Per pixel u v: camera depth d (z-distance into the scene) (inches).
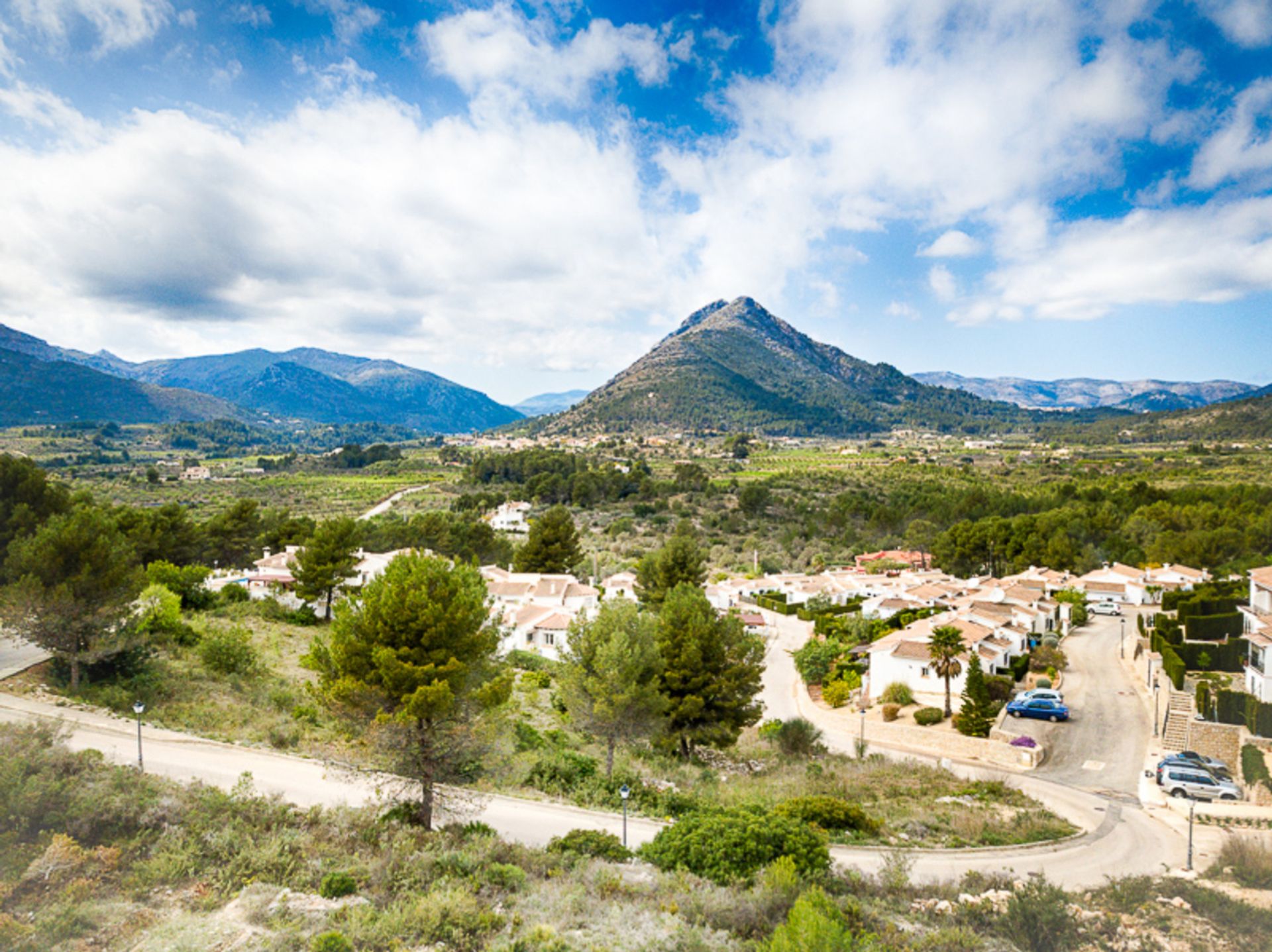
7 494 1892.2
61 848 645.3
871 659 2247.8
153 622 1766.7
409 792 1003.3
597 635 1461.6
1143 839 1156.5
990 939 724.0
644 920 677.3
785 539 5447.8
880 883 877.2
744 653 1673.2
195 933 572.1
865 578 3868.1
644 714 1368.1
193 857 698.8
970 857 1050.7
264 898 635.5
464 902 662.5
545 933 621.9
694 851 848.3
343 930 594.6
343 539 2527.1
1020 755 1606.8
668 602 1771.7
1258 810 1295.5
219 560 3422.7
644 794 1224.8
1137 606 3174.2
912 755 1739.7
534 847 893.2
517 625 2554.1
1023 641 2431.1
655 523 5979.3
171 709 1301.7
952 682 2118.6
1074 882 971.3
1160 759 1520.7
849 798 1328.7
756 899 724.7
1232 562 3181.6
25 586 1218.0
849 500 5969.5
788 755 1702.8
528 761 1304.1
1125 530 3988.7
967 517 4877.0
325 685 911.0
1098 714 1915.6
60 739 884.6
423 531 3747.5
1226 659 1914.4
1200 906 837.8
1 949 521.7
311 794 991.0
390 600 895.1
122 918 588.4
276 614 2459.4
